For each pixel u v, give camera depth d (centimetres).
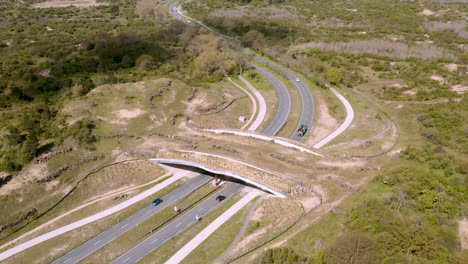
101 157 10006
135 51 17700
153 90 13025
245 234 7581
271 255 6406
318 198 8100
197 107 12775
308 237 6981
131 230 8062
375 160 9762
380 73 15988
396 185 8219
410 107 12638
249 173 8994
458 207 7412
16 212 8412
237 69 16262
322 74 15550
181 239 7750
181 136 10969
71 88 13862
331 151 10275
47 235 7969
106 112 11800
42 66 15700
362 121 12225
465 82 14375
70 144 10200
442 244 6519
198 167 9725
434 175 8375
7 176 9131
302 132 11500
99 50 17550
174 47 18925
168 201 8912
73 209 8725
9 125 10775
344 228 7038
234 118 12562
